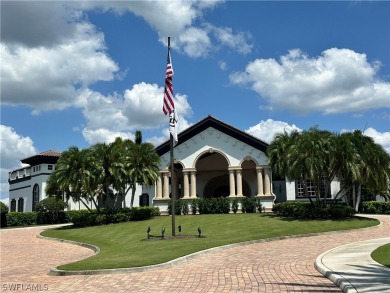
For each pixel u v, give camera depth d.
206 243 18.58
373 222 27.95
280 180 46.22
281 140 34.09
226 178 46.19
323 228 25.12
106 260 14.83
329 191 41.47
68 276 12.81
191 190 39.75
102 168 36.09
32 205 50.41
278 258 14.82
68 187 37.81
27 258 20.11
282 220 29.48
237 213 37.31
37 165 50.28
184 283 10.95
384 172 30.86
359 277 10.14
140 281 11.38
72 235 29.80
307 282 10.49
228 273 12.11
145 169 36.78
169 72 22.62
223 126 39.81
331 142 29.69
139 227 30.28
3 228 41.69
